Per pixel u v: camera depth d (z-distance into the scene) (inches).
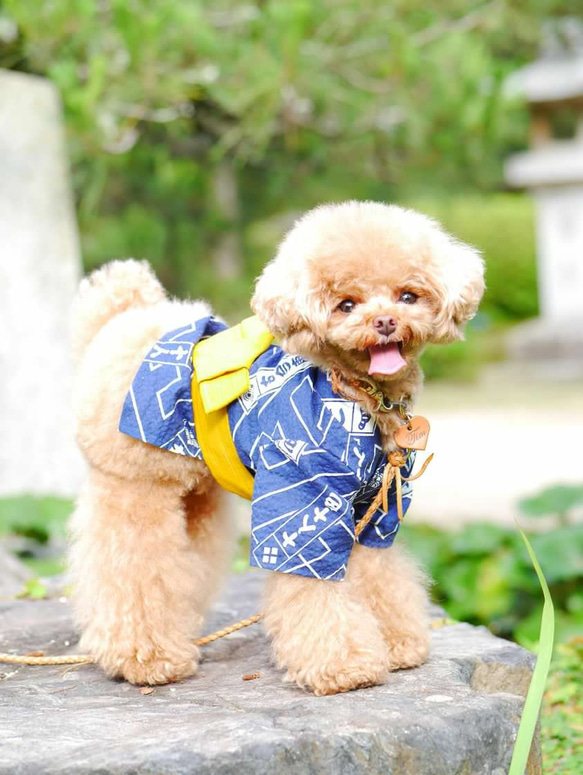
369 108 106.6
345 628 41.5
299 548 40.9
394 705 40.0
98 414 43.9
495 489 126.3
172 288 193.6
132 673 43.4
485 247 321.1
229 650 47.1
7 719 40.0
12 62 96.6
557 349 261.6
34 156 93.8
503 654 45.7
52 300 93.7
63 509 80.4
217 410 42.9
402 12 102.2
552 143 270.5
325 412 41.4
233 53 95.3
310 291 39.8
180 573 44.2
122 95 93.6
